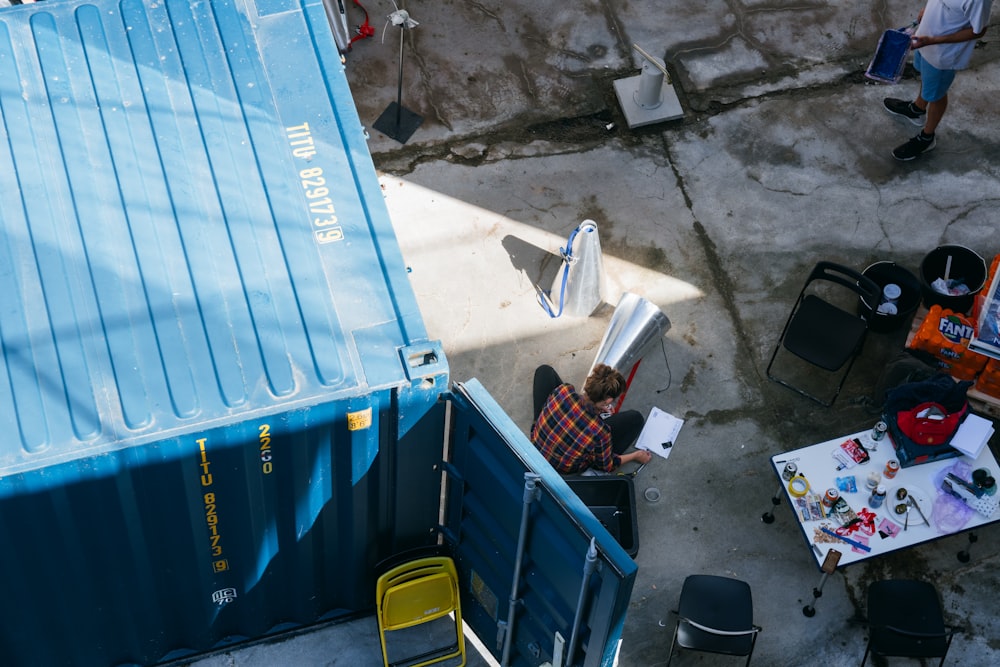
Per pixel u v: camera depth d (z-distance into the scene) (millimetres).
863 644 7469
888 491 7395
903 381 8117
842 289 9016
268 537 6320
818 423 8414
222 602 6684
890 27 10680
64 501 5555
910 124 10023
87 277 5750
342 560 6793
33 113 6195
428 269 8977
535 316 8805
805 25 10617
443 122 9820
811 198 9547
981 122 10047
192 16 6621
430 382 5688
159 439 5395
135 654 6848
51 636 6445
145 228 5922
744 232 9328
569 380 8516
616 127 9898
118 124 6219
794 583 7703
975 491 7340
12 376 5469
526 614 6645
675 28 10516
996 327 7691
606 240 9227
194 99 6355
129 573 6191
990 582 7730
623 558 5371
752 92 10180
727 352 8711
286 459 5820
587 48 10344
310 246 5973
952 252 8648
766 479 8148
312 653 7109
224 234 5953
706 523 7941
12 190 5945
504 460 5926
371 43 10211
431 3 10508
